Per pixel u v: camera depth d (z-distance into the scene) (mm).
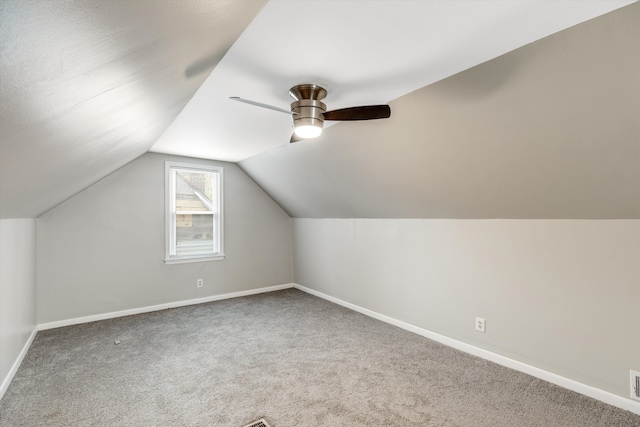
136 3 607
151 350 2801
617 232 1936
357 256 3928
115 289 3721
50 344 2920
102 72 849
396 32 1387
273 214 5008
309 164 3490
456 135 2105
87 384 2242
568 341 2143
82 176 2447
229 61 1662
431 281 3047
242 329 3309
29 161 1234
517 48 1505
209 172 4422
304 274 4941
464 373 2365
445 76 1810
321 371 2416
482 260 2631
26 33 488
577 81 1472
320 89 1977
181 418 1876
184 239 4289
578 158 1754
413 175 2674
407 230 3283
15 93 661
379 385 2209
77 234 3504
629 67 1329
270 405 1995
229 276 4570
